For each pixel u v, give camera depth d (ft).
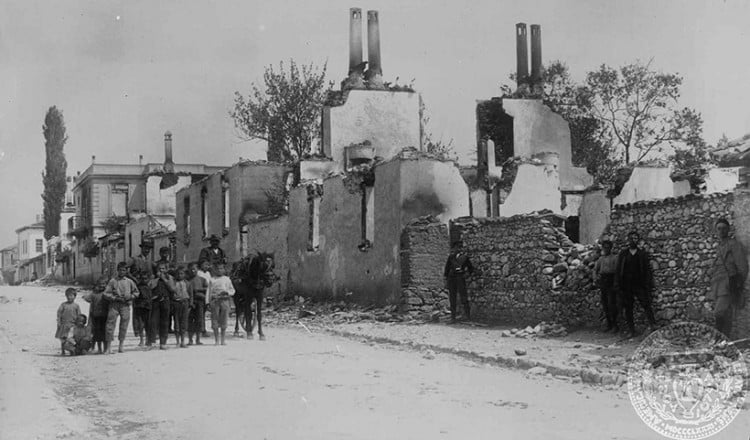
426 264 83.51
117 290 62.23
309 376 45.85
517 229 72.49
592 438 29.48
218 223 137.28
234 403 37.81
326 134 133.28
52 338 76.33
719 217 52.34
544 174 114.93
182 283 65.31
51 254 308.19
